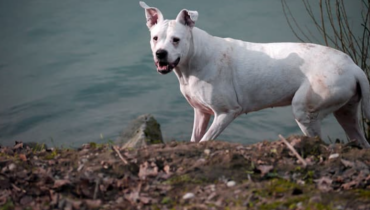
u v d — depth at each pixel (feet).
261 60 31.81
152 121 31.19
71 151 27.91
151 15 32.07
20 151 28.58
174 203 22.93
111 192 23.91
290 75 31.58
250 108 32.45
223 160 25.27
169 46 30.53
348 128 33.30
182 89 32.91
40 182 24.45
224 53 31.76
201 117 33.65
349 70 31.09
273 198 22.68
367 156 25.94
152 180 24.49
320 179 24.06
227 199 22.76
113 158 26.09
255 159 25.71
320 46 31.86
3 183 24.12
